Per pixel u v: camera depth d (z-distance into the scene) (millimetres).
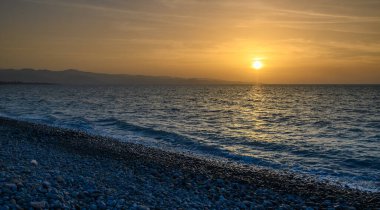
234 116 47906
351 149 23391
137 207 9727
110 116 45750
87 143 23062
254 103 81688
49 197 9633
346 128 34906
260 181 14922
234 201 11672
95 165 16156
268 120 42906
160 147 24172
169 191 12406
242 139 27641
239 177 15477
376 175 16969
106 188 11734
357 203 12055
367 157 20781
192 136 29016
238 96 125312
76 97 104125
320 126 36781
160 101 86938
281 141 26703
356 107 67500
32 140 23125
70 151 19766
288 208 11180
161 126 35562
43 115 46531
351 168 18453
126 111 54406
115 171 15117
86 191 10828
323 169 18250
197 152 22750
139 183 13289
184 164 17672
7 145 20344
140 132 31688
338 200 12391
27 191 9961
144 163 17453
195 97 114625
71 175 13219
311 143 25812
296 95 135000
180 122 39656
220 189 13133
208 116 47469
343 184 15273
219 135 29703
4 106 62969
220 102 85062
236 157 21266
